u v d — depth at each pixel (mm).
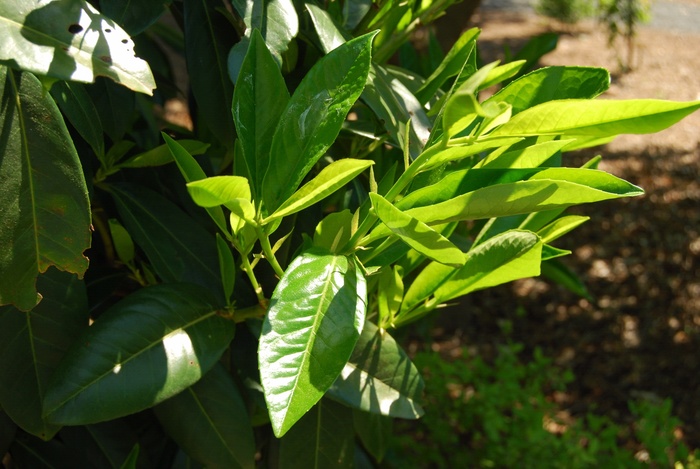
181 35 1282
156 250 713
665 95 5102
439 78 727
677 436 2391
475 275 613
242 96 580
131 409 616
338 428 769
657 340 2809
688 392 2582
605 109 505
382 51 783
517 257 592
